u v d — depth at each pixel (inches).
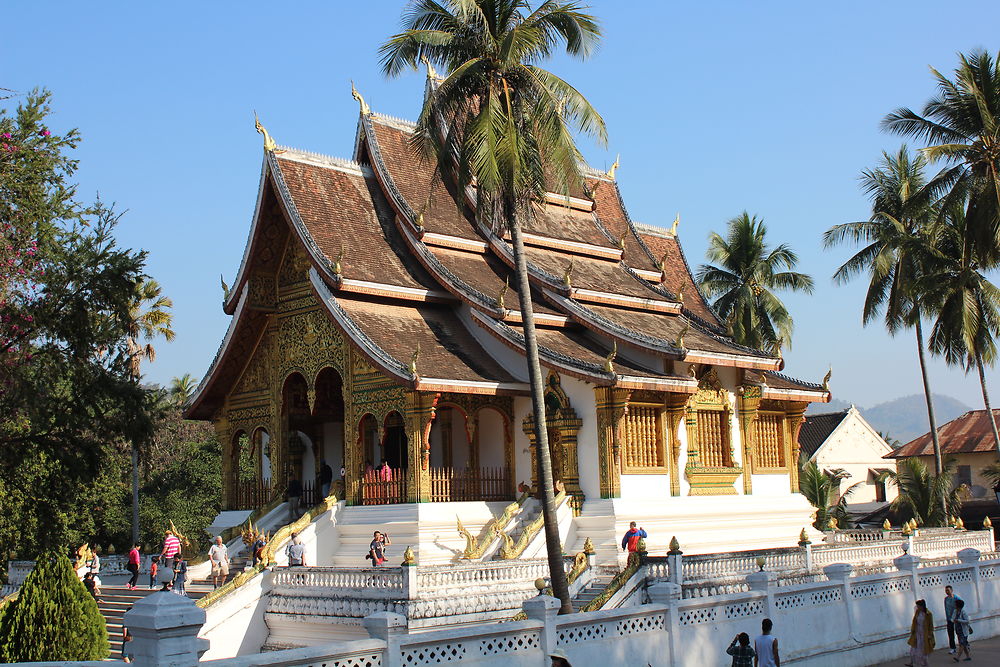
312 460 1456.7
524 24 941.2
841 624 839.7
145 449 1366.9
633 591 929.5
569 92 943.0
